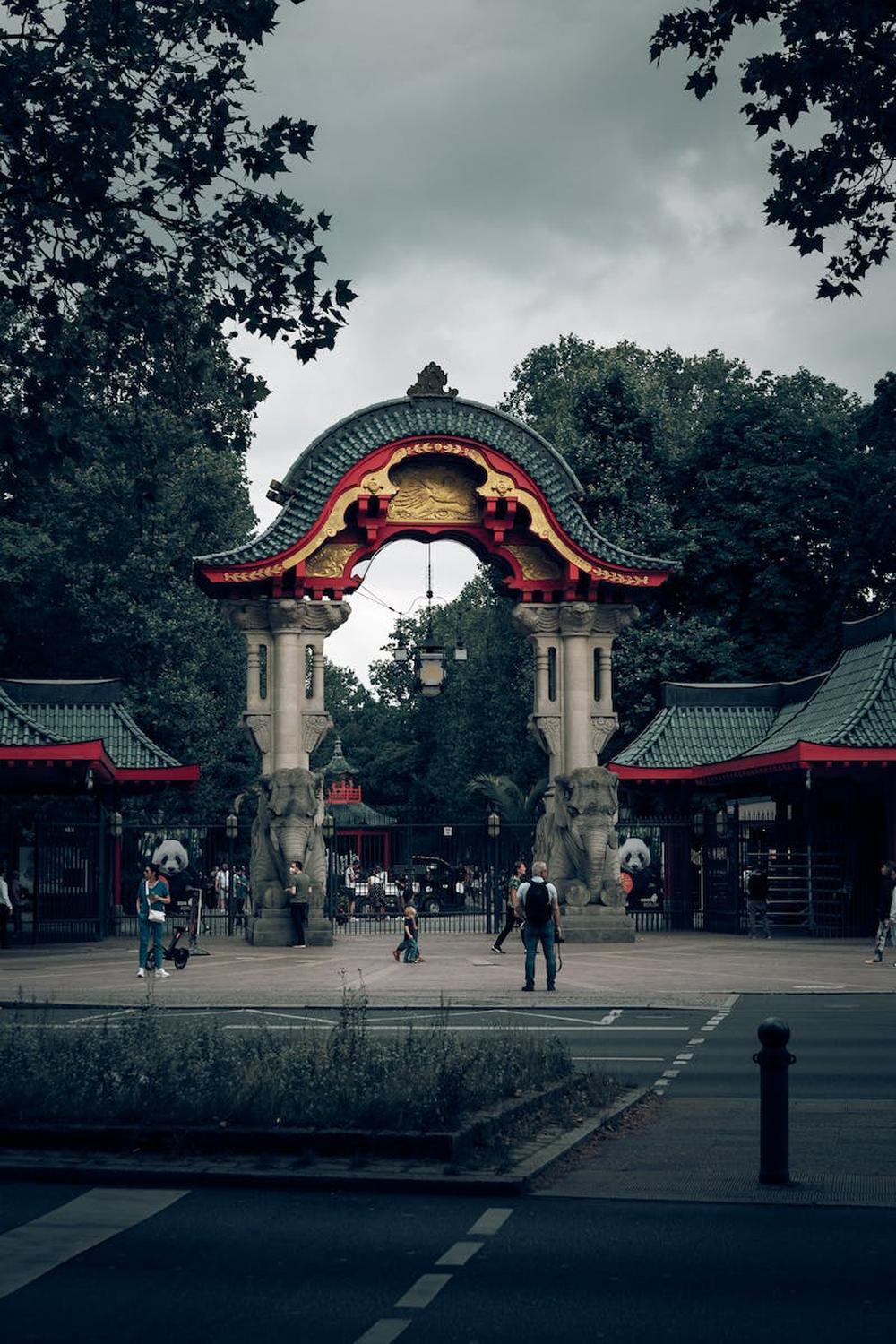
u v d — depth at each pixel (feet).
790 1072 62.13
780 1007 91.09
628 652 211.61
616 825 149.18
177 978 109.60
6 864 173.88
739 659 217.97
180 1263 32.30
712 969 117.91
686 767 181.06
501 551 150.00
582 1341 27.14
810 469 218.59
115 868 175.22
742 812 208.85
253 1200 38.06
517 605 151.53
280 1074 46.09
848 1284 30.83
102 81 58.08
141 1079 45.70
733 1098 55.57
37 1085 44.83
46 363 62.49
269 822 146.61
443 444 145.69
